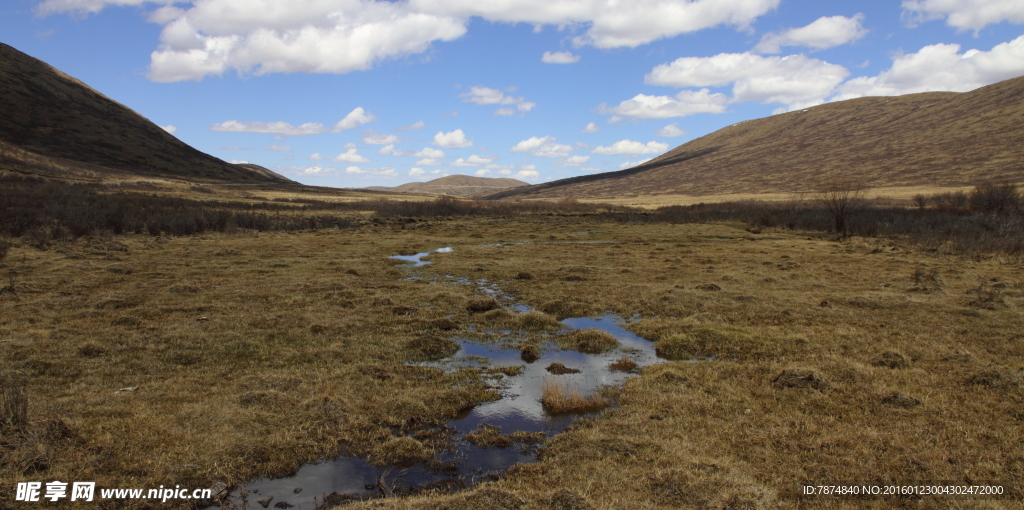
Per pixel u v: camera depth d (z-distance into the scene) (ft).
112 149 427.33
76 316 46.68
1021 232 105.60
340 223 156.56
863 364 36.52
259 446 25.07
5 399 25.34
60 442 23.85
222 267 76.95
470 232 145.69
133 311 48.80
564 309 55.57
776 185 510.99
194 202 205.98
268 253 92.53
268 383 32.55
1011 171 382.63
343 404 29.60
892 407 29.14
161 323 45.60
